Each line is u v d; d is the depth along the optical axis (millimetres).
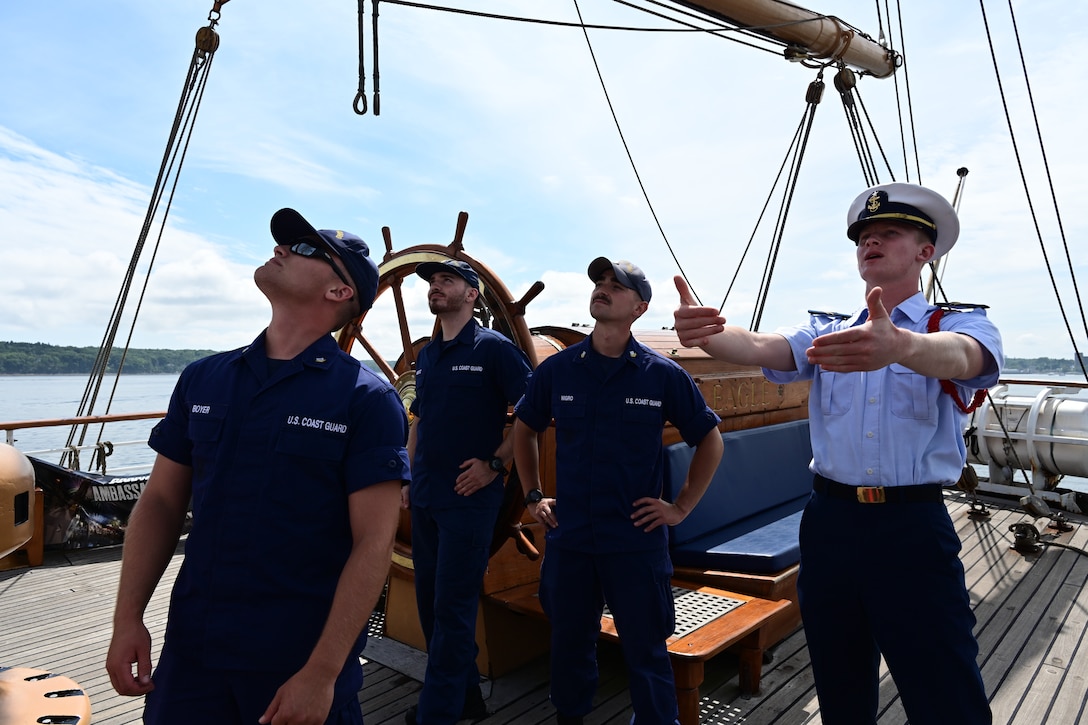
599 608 2301
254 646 1185
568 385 2328
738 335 1641
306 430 1240
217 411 1264
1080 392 6227
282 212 1306
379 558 1229
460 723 2561
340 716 1277
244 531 1210
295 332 1335
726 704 2701
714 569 3180
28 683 1646
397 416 1334
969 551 4789
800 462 4629
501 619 2971
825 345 1224
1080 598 3846
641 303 2307
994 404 5992
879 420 1628
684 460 3408
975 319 1563
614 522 2186
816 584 1720
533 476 2527
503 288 2975
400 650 3193
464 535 2482
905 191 1676
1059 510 5871
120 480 5223
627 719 2582
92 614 3760
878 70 6129
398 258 3344
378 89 3277
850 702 1715
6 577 4410
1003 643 3283
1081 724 2574
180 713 1187
